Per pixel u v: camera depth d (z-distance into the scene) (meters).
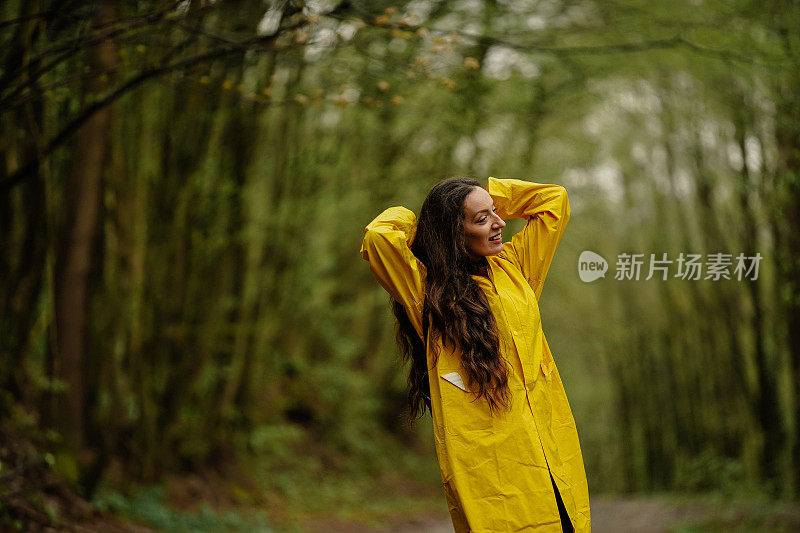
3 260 6.37
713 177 11.11
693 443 15.27
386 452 16.55
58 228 7.00
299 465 13.04
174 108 7.86
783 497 11.07
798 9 7.67
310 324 13.96
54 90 5.34
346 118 10.62
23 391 6.78
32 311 6.60
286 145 9.98
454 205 2.73
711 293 12.90
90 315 7.14
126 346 7.89
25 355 6.70
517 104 10.27
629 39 9.77
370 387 16.56
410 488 15.34
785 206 9.21
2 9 5.72
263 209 10.55
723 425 14.07
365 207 12.19
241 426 11.20
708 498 12.30
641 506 12.33
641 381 18.12
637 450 19.36
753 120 9.55
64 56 4.73
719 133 10.65
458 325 2.62
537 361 2.69
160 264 8.33
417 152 12.06
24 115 5.96
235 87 5.59
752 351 13.02
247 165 8.98
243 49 4.81
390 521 11.59
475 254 2.78
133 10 5.17
